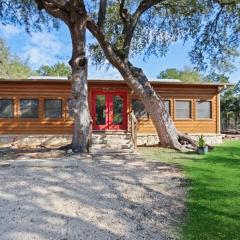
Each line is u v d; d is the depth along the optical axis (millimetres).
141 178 10945
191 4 20422
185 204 8422
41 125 21344
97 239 6430
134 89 18750
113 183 10273
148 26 21859
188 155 16234
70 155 14914
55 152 15391
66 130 21453
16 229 6793
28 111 21359
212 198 8805
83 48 15734
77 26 15516
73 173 11359
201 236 6402
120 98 22188
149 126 22141
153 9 21328
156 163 13602
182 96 22719
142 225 7121
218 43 21125
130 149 17203
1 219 7262
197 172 11969
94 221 7332
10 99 21219
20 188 9484
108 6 20672
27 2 18406
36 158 14211
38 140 20938
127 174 11430
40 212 7746
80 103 15758
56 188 9570
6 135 20781
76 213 7777
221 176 11375
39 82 21266
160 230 6836
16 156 14633
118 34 20594
